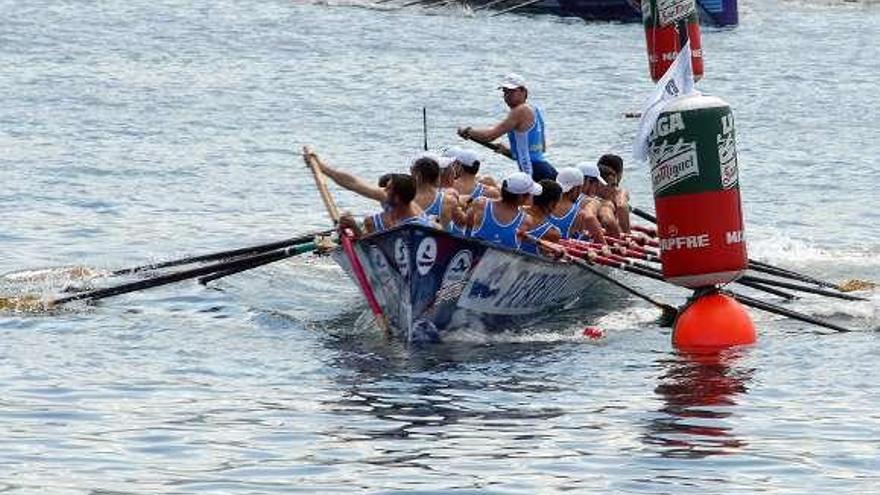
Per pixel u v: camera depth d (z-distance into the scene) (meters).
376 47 192.50
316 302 70.88
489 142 79.94
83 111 136.12
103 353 60.69
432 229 61.06
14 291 71.50
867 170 116.25
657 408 53.91
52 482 45.75
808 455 48.72
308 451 48.84
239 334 64.44
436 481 46.09
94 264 79.94
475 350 62.56
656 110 63.16
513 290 66.50
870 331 66.25
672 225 63.66
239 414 52.88
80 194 99.75
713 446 49.66
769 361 60.72
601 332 65.88
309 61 177.50
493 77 167.75
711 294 64.50
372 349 62.31
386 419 52.44
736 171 63.59
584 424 51.97
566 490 45.47
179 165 112.19
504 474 46.81
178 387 56.12
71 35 191.88
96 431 50.69
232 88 154.25
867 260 84.31
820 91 162.00
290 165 114.38
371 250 63.28
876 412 53.53
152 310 68.25
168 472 46.81
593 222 71.56
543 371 59.09
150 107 140.00
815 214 99.19
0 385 55.66
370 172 113.19
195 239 87.81
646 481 46.25
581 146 125.75
